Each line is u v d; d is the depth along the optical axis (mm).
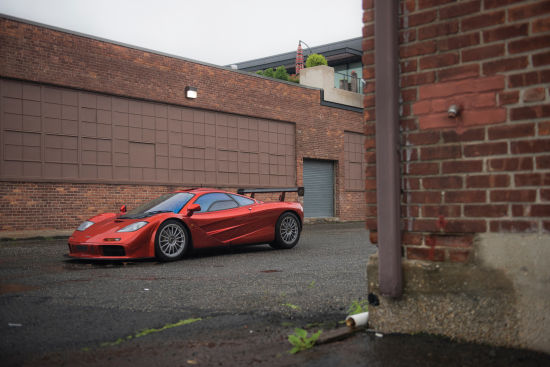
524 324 2510
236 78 15953
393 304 2879
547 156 2428
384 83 2820
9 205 11258
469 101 2639
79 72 12383
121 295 4242
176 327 3170
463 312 2674
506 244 2545
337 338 2801
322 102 18859
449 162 2697
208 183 15156
